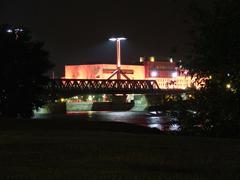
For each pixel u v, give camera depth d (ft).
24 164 56.49
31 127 121.19
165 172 52.34
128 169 53.67
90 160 59.16
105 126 131.85
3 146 71.46
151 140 80.53
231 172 52.31
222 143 76.54
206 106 109.09
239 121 106.01
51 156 62.23
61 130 112.27
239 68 104.68
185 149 68.74
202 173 51.93
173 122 117.80
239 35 103.96
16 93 203.51
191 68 110.52
